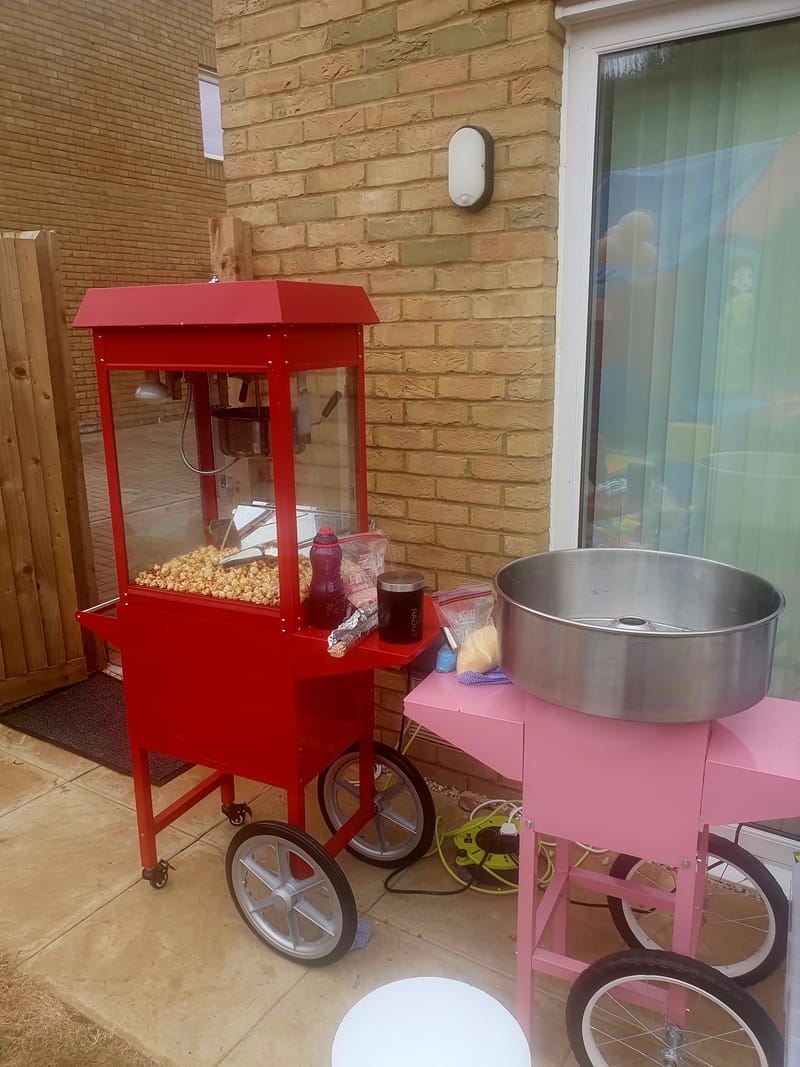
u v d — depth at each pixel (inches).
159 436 82.1
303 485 76.5
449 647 75.5
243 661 78.7
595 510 98.5
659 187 87.0
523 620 59.6
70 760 121.9
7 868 97.3
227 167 108.1
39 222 350.6
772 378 86.1
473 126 87.8
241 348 70.7
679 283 88.4
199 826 105.0
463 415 96.7
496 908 90.2
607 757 62.2
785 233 82.5
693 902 65.4
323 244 102.7
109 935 86.2
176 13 389.7
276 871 96.6
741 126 82.0
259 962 82.7
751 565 91.5
